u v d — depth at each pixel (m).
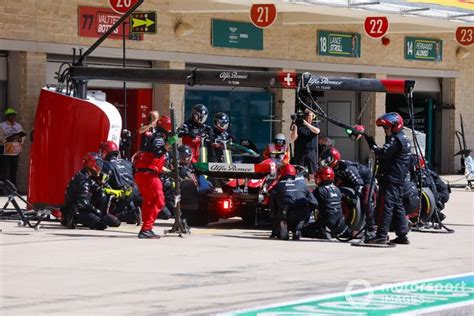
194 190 38.19
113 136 39.25
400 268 28.03
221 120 40.00
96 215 36.31
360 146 71.62
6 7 49.97
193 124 39.78
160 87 57.94
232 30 61.09
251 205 37.81
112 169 37.03
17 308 21.19
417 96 77.62
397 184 33.28
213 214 38.31
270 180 37.31
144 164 34.06
